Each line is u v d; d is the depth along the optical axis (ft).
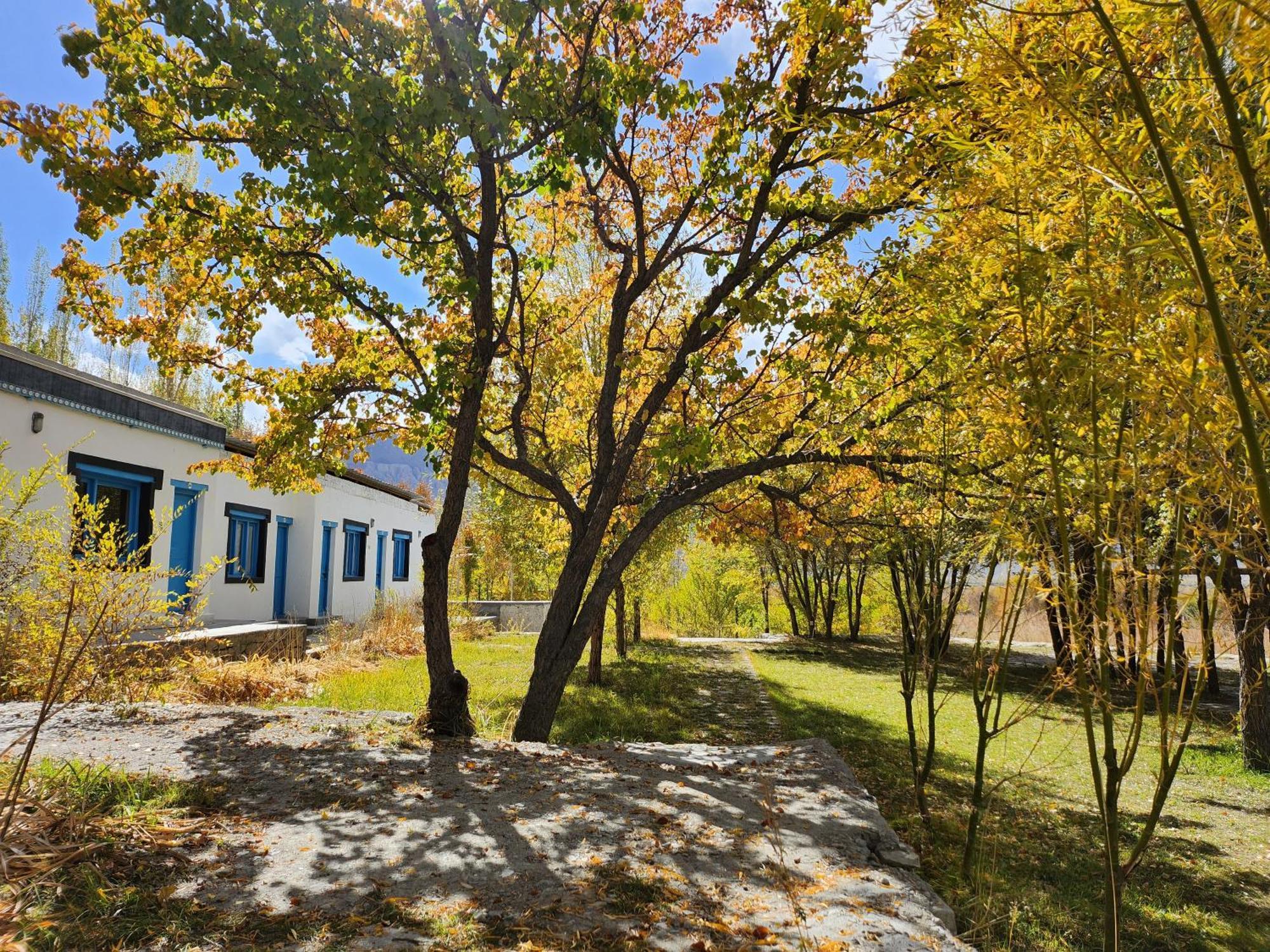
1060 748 33.37
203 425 46.55
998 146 9.38
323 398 26.27
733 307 20.65
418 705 31.94
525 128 21.30
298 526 63.31
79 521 23.48
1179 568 9.23
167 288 26.37
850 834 14.40
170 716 21.89
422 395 24.23
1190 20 6.42
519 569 94.38
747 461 27.89
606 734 31.71
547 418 34.53
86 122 18.83
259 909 10.21
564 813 14.84
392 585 87.76
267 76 17.31
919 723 38.29
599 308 42.39
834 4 17.65
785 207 22.57
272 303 26.32
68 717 20.76
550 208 30.68
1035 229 9.53
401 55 19.95
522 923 10.17
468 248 23.66
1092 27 7.88
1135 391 8.10
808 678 55.93
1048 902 15.88
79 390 35.68
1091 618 10.43
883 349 18.75
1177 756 9.52
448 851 12.64
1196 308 7.44
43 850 10.78
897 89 13.64
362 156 17.53
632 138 26.61
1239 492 7.64
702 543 94.58
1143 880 18.34
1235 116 5.62
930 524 21.77
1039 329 9.95
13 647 23.02
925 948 9.93
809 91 21.26
